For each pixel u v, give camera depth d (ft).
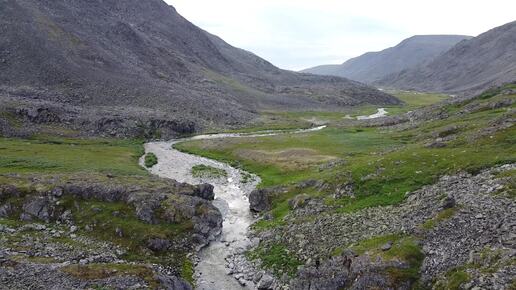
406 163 183.62
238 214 204.74
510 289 88.33
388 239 125.08
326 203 174.70
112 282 117.29
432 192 149.38
